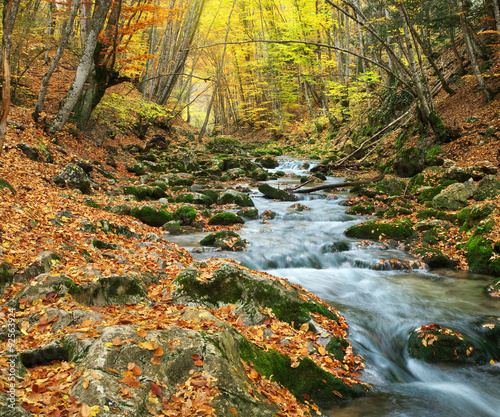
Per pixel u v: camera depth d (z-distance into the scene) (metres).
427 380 4.77
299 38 28.86
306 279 7.55
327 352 4.64
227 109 48.12
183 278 5.10
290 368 4.05
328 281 7.48
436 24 16.95
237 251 9.07
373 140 22.44
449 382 4.70
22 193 8.60
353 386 4.29
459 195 11.30
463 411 4.04
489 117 14.97
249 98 45.09
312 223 12.16
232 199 14.30
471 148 14.55
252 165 23.52
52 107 16.89
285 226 11.73
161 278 6.01
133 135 22.59
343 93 27.69
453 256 8.59
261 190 16.17
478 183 12.11
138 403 2.56
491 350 5.24
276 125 41.88
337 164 20.28
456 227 9.92
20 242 5.30
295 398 3.66
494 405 4.21
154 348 3.03
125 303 4.76
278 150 32.56
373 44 21.33
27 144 11.86
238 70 42.19
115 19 14.95
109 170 16.31
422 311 6.14
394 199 13.84
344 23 28.86
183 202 13.78
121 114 18.97
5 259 4.54
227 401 2.83
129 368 2.80
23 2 16.58
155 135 23.67
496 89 15.73
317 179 19.36
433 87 20.31
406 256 8.90
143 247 7.33
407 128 18.94
